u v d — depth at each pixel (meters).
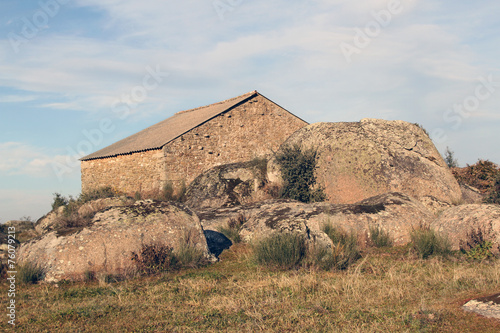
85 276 11.13
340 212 14.86
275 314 7.53
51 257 11.36
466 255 11.98
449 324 6.54
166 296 9.11
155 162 29.17
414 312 7.12
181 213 13.41
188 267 12.21
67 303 8.99
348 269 11.02
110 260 11.47
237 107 32.75
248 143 33.12
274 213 15.91
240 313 7.70
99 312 8.04
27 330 7.23
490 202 20.50
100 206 22.33
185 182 29.30
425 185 22.17
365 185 22.77
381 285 9.15
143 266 11.59
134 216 12.70
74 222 12.76
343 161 23.94
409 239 14.17
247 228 15.64
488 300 7.08
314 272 10.60
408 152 23.53
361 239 14.13
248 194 25.53
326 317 7.23
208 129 30.98
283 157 25.75
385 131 24.58
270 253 11.94
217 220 18.17
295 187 24.41
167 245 12.36
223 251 14.48
